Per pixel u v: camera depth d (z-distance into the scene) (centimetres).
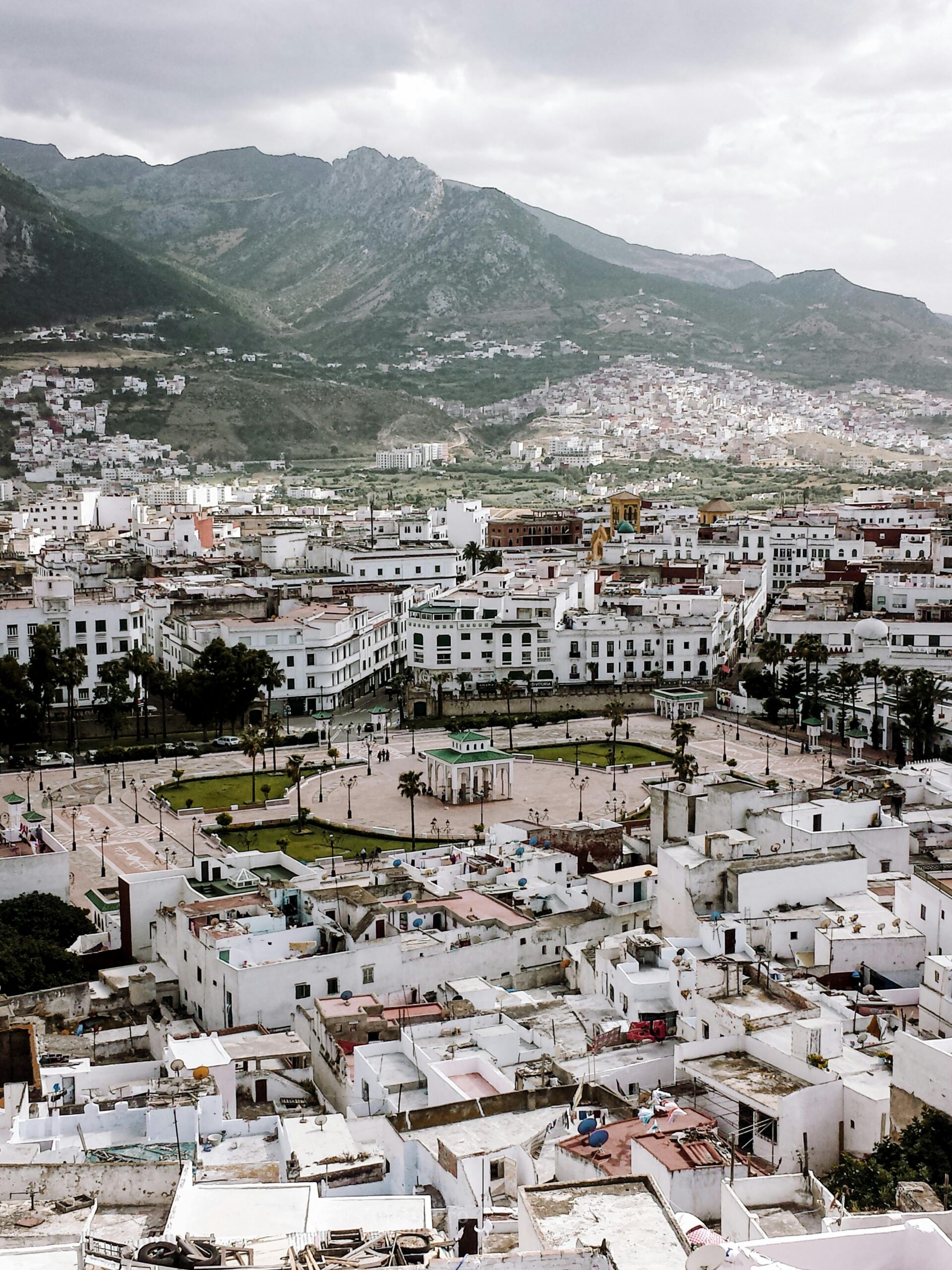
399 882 14838
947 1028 9662
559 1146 7788
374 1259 5416
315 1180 7838
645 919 14175
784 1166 8412
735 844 13562
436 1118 8912
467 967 13188
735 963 10856
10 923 15250
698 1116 8106
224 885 14688
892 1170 7450
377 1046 10762
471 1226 6631
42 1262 5128
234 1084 9975
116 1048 11756
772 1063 9238
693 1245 5303
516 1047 10650
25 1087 9006
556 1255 5006
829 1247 5122
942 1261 5103
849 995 10831
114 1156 7681
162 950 14462
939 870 13538
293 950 12975
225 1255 5516
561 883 16000
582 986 12656
